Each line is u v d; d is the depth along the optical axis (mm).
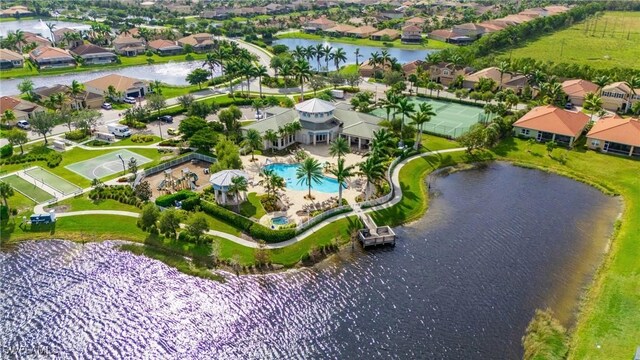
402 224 90750
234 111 131125
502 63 171250
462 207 97188
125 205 94750
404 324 65750
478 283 74000
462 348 61594
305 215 90812
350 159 116625
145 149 122812
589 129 133000
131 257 80812
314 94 173000
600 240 85938
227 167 100750
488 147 124938
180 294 72125
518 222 91562
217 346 62469
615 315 66000
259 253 78062
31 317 67500
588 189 105375
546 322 65188
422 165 114375
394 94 139375
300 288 73312
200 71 184250
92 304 70062
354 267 78375
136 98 172875
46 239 85750
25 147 123875
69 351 61812
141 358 60688
